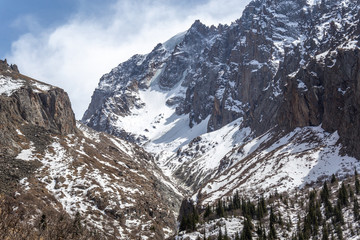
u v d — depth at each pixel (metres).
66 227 143.25
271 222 154.62
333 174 176.25
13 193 162.38
